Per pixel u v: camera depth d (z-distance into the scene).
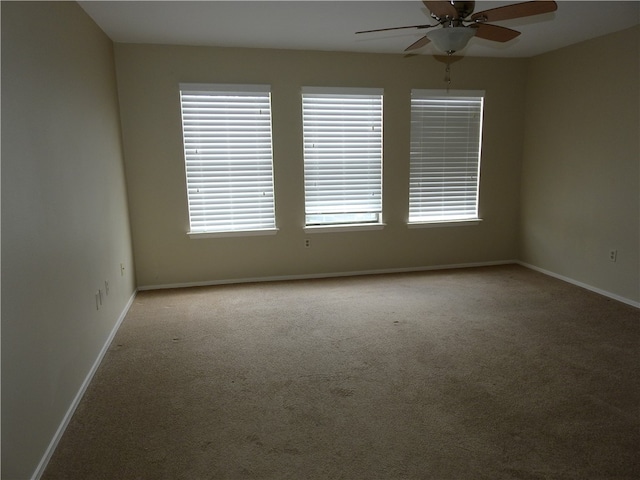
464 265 5.25
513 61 4.90
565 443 2.01
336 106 4.57
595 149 4.13
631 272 3.85
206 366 2.80
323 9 3.16
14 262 1.70
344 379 2.62
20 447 1.68
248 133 4.40
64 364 2.21
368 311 3.77
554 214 4.71
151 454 1.97
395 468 1.87
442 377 2.62
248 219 4.58
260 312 3.77
